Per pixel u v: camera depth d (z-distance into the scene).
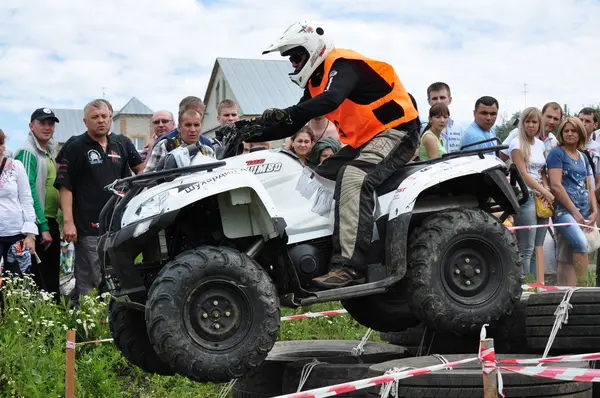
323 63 6.16
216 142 7.75
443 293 6.00
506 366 4.99
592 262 13.06
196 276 5.36
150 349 6.23
